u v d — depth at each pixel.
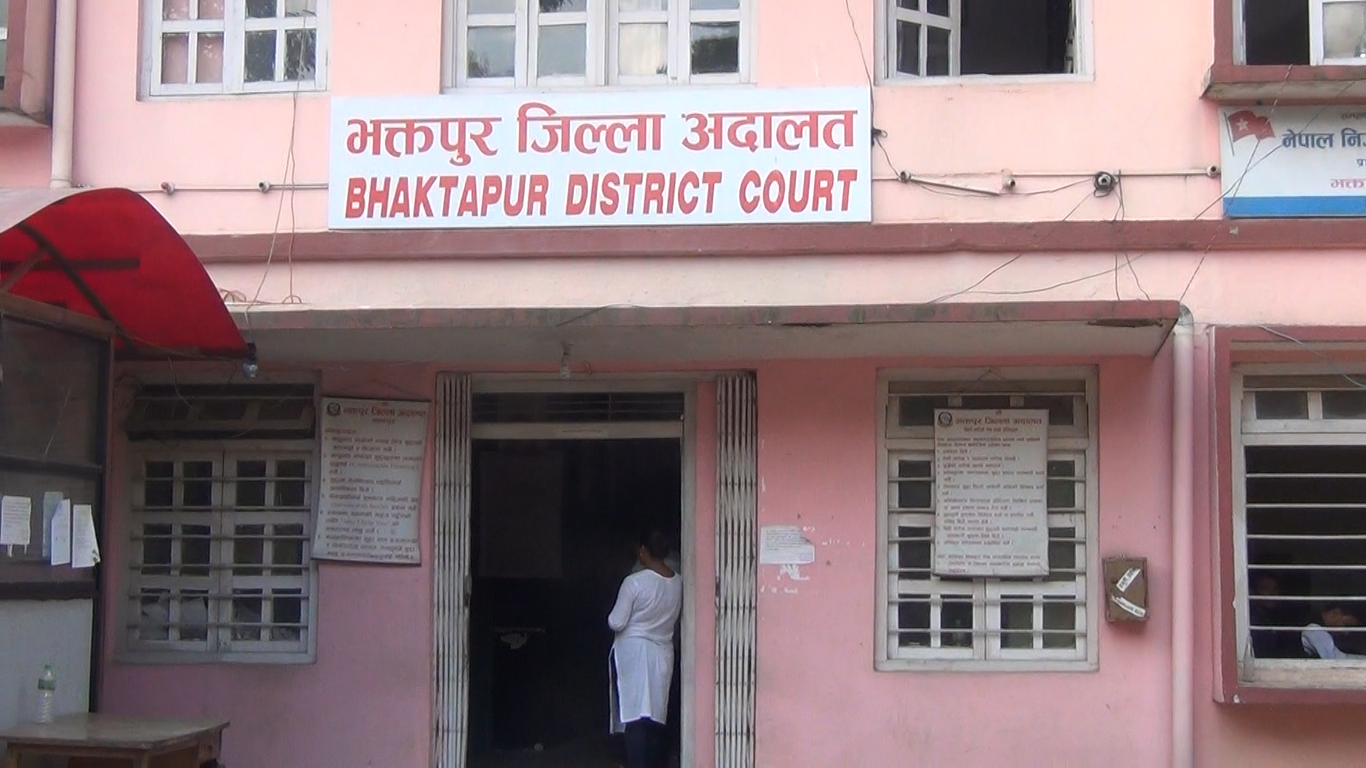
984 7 8.57
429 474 7.66
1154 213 7.25
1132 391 7.25
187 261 6.20
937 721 7.20
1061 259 7.25
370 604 7.59
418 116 7.58
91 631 6.04
